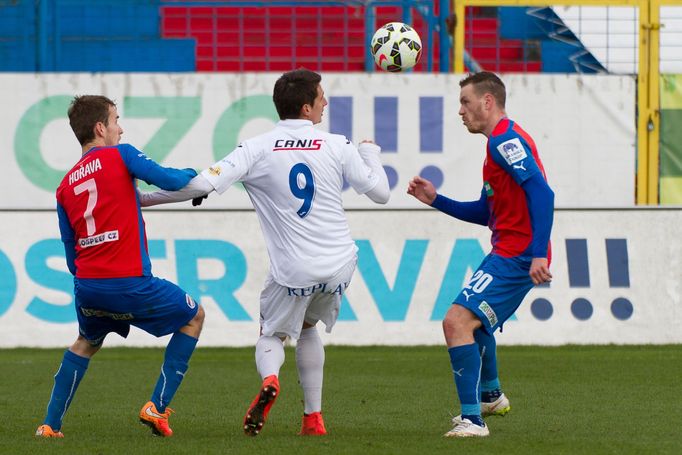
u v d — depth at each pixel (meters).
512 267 21.80
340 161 21.75
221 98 46.62
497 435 22.06
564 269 44.06
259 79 46.72
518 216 21.83
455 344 21.66
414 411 26.98
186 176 21.42
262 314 22.20
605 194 47.72
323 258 21.52
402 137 46.78
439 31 49.06
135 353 42.44
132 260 21.59
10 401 29.11
